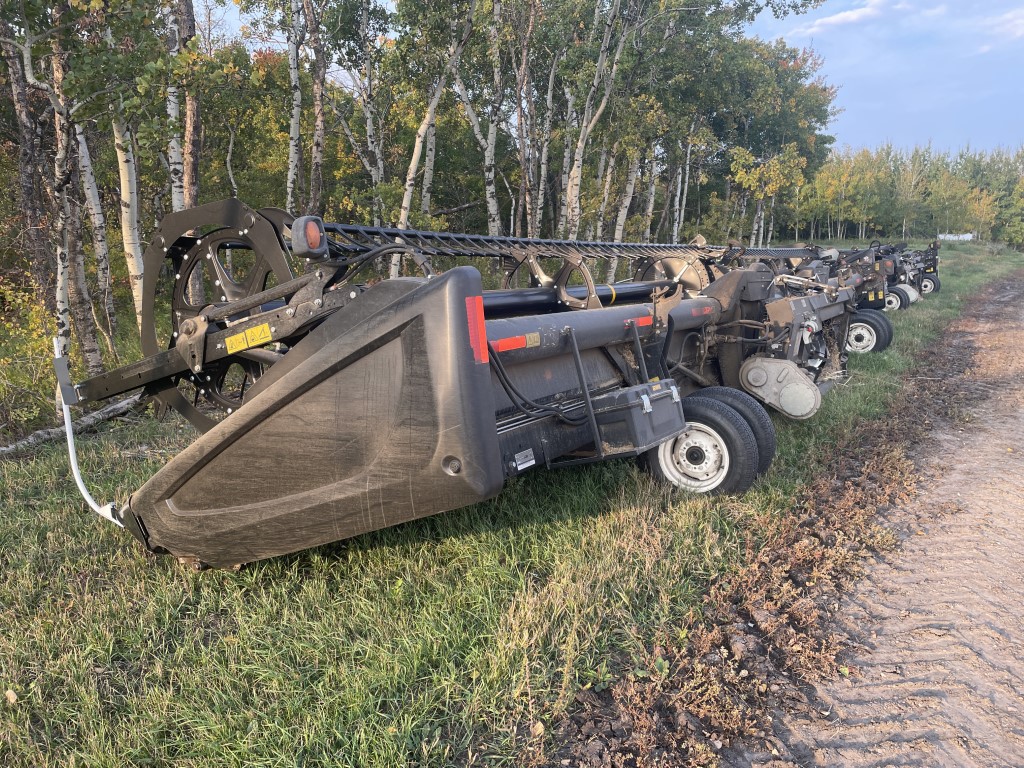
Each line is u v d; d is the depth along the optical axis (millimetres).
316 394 2938
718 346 6422
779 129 44188
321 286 3039
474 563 3756
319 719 2594
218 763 2439
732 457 4641
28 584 3588
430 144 19938
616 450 3861
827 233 73625
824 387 6992
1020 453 6320
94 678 2883
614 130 21875
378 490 2885
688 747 2594
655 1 19500
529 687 2758
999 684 3047
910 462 5848
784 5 22031
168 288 13414
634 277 7641
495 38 17906
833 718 2816
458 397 2736
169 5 7469
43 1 5867
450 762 2457
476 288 2805
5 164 11742
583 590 3414
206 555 3391
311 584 3547
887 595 3807
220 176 19703
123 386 3816
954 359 11375
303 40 15367
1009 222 83188
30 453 5945
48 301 8383
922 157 77812
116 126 8125
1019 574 4039
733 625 3395
